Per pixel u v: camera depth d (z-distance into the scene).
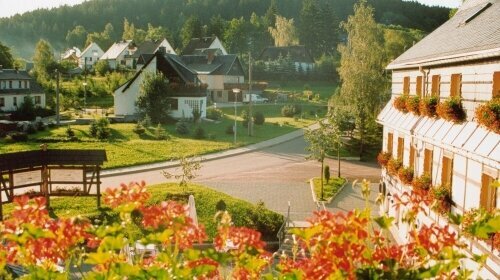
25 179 28.81
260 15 196.88
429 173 19.23
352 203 32.38
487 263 13.48
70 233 4.74
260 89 89.94
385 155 25.62
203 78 86.00
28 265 4.76
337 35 137.00
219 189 35.59
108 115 66.00
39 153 28.12
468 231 5.12
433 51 20.28
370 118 48.56
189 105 62.78
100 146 47.16
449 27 22.91
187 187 31.06
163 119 59.91
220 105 79.50
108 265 4.75
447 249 4.98
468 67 16.03
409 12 186.50
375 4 187.00
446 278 5.25
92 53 133.62
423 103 18.98
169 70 65.12
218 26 148.00
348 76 49.78
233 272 5.52
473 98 15.63
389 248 5.00
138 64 99.38
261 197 33.56
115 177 38.09
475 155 13.97
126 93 65.12
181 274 4.91
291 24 127.69
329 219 4.80
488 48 14.16
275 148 51.88
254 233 5.20
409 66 21.50
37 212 4.83
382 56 51.16
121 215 5.08
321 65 109.38
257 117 63.78
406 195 5.58
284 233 24.95
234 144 51.72
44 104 74.56
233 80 88.00
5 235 4.61
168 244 5.09
